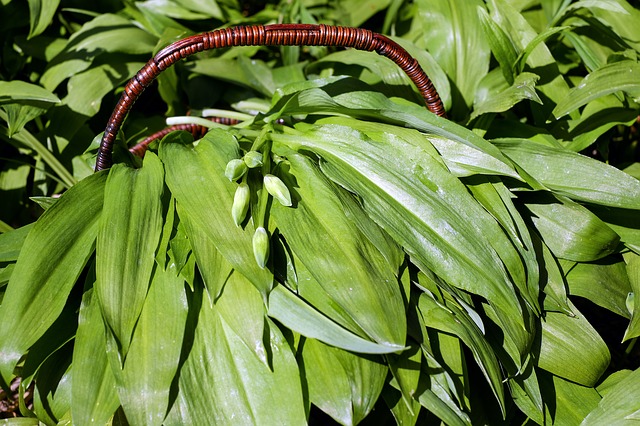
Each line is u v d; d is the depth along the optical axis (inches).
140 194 37.2
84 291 36.3
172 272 35.9
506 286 36.4
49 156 45.4
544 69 44.9
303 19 50.7
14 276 35.8
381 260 36.1
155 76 38.1
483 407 37.8
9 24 49.6
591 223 38.6
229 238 35.7
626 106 43.8
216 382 34.8
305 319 34.5
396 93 45.6
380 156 38.0
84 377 34.8
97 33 48.5
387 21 51.1
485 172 37.7
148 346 34.8
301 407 34.2
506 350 37.0
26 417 37.7
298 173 37.5
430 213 37.1
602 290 38.8
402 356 35.2
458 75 46.5
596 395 37.6
